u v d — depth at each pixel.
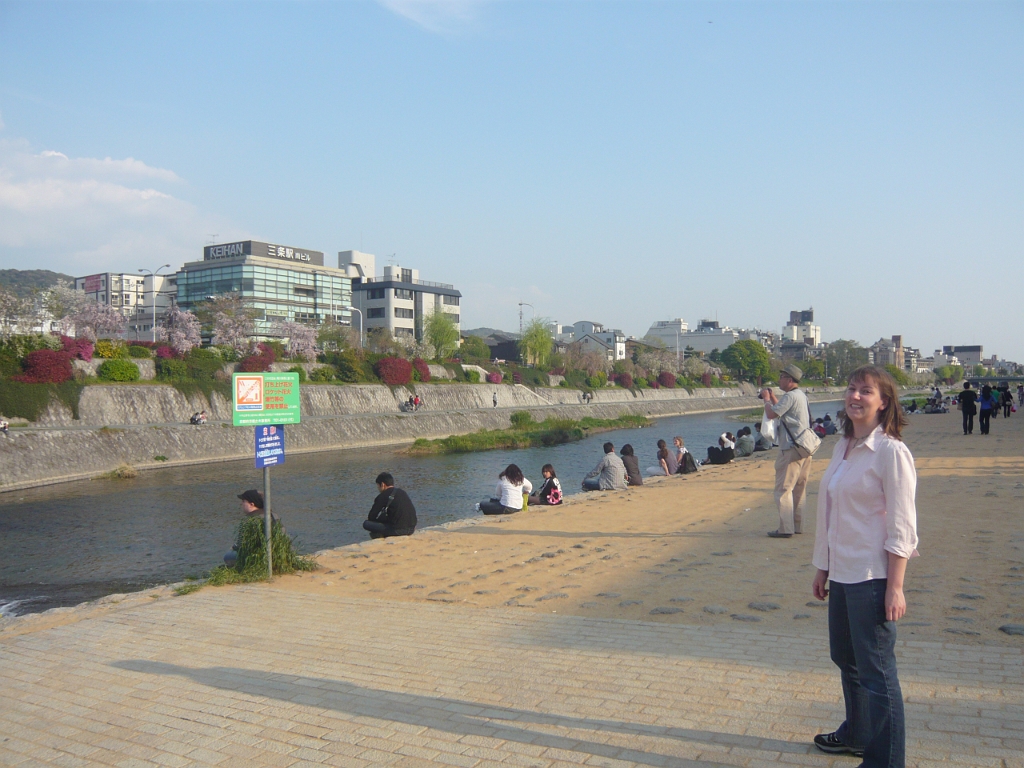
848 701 3.78
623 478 19.12
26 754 4.50
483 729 4.47
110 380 48.88
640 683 5.13
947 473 17.27
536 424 70.00
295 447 49.41
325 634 6.86
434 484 33.25
